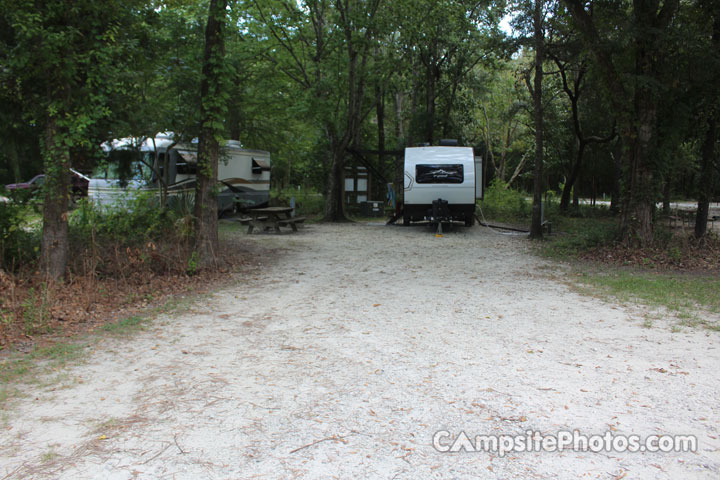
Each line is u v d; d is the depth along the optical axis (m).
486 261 11.31
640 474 2.91
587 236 12.74
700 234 12.20
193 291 8.03
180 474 2.92
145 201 10.61
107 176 12.22
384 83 20.77
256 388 4.21
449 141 18.59
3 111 8.35
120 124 8.95
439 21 19.56
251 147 21.62
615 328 5.94
